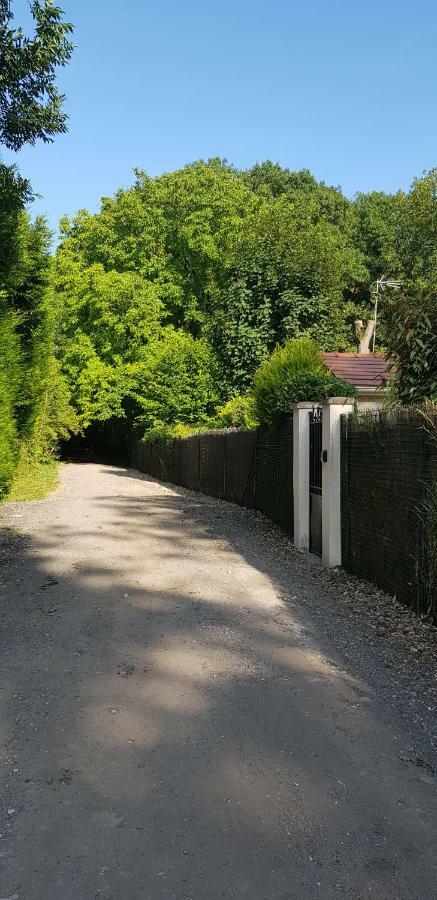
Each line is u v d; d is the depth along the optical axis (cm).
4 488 1563
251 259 2120
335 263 2225
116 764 340
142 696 425
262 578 775
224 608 632
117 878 255
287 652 515
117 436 4528
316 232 2302
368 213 4400
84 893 247
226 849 273
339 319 2286
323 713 406
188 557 887
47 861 265
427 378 723
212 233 3441
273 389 1285
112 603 640
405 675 475
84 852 271
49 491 1850
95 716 395
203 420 2811
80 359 3778
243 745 362
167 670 470
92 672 464
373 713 409
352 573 809
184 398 2891
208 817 295
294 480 1023
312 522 978
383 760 351
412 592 629
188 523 1245
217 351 2244
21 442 1906
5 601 645
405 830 289
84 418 3812
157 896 246
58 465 3453
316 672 475
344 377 1631
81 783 322
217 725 386
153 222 3528
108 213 3691
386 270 4122
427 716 407
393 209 4022
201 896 246
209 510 1500
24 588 696
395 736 379
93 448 5247
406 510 638
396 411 658
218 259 3234
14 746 358
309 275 2092
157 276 3631
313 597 696
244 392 2131
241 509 1539
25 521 1210
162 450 2853
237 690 438
